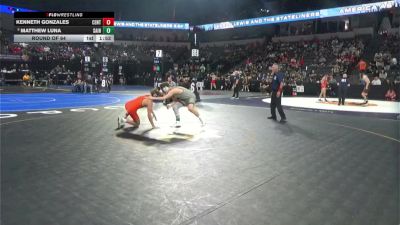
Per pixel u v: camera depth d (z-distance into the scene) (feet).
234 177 16.16
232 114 41.19
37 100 58.65
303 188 14.75
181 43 148.56
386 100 70.38
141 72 129.59
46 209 12.15
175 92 30.45
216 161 19.02
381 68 84.43
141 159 19.19
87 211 12.04
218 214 11.98
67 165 17.72
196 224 11.18
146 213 11.97
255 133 28.07
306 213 12.13
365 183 15.46
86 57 106.32
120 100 61.67
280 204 12.93
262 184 15.20
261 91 93.09
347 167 18.11
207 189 14.48
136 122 30.48
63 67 119.24
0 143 22.70
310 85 84.69
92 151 20.86
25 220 11.24
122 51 141.59
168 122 33.45
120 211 12.10
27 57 115.75
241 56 127.75
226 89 105.91
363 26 112.06
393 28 95.81
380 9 92.12
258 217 11.76
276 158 19.85
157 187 14.65
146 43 147.84
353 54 96.99
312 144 23.97
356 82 85.40
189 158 19.57
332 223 11.34
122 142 23.66
